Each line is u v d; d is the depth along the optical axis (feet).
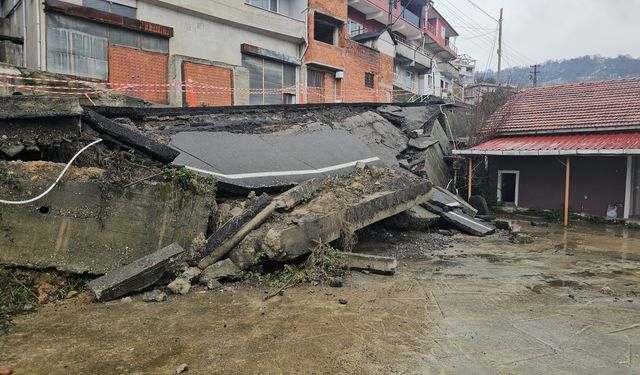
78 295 16.57
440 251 28.17
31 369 11.08
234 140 28.14
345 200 25.05
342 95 76.07
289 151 30.30
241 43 58.95
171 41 50.19
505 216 47.32
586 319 15.66
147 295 16.44
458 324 14.92
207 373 11.11
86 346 12.47
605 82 54.29
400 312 15.98
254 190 23.17
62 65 40.16
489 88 88.63
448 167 53.01
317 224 21.27
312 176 27.86
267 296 17.08
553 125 48.93
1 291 15.35
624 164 42.42
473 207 43.52
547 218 46.16
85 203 17.11
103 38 43.21
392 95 91.61
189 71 49.85
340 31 75.87
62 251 16.70
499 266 24.20
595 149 39.58
